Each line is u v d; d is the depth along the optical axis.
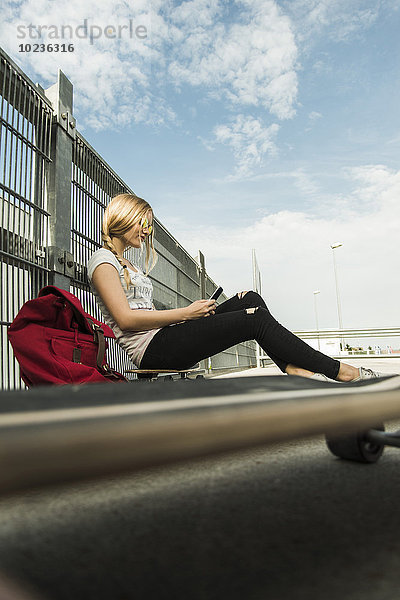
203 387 0.56
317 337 11.41
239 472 1.10
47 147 2.77
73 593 0.49
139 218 2.27
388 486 0.92
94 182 3.42
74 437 0.30
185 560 0.59
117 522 0.75
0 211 2.31
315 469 1.10
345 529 0.69
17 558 0.60
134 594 0.49
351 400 0.53
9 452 0.27
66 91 3.02
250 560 0.58
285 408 0.45
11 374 2.32
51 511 0.82
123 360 3.67
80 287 3.10
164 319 1.99
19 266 2.45
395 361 11.14
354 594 0.49
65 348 1.74
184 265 7.05
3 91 2.34
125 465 0.33
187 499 0.88
